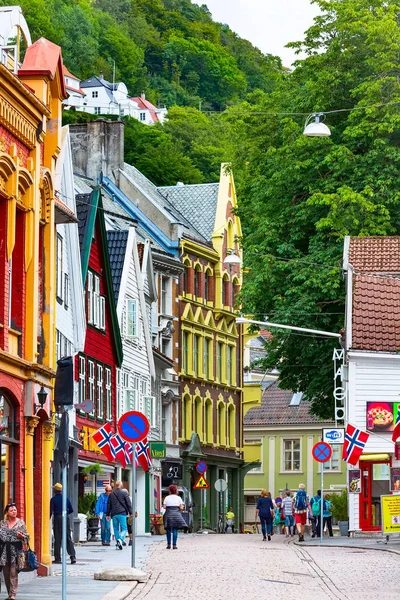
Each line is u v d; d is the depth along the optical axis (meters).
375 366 62.91
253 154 72.62
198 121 173.38
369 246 67.81
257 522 121.94
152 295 87.50
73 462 56.53
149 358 83.62
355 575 37.28
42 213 37.81
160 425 91.00
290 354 69.94
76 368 62.50
